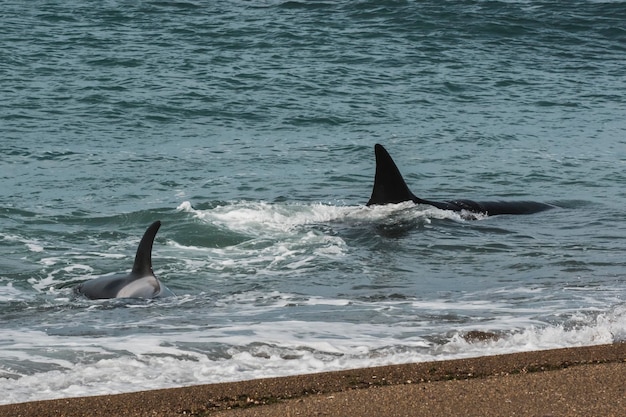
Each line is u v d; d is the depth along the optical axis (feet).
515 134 204.33
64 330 81.35
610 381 64.54
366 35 316.40
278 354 73.51
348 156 179.42
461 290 97.91
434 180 162.91
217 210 133.80
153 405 61.52
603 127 213.66
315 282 102.22
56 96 226.38
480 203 140.26
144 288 94.68
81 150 179.11
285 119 213.25
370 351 74.02
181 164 169.58
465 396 61.82
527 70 280.51
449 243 120.67
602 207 144.66
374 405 60.59
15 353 73.51
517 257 113.70
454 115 222.69
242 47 293.43
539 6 370.53
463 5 364.38
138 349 74.64
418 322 83.35
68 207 137.28
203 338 77.71
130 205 139.33
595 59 300.20
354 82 254.06
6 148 178.40
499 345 75.56
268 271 107.24
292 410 60.08
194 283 101.71
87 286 96.94
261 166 169.27
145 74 253.65
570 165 176.24
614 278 102.37
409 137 198.49
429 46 305.73
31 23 316.81
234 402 61.87
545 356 71.46
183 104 223.51
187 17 335.67
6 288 98.58
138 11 343.87
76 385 66.13
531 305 89.71
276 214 132.46
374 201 138.31
